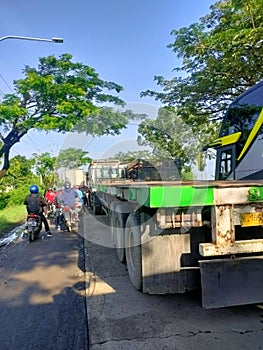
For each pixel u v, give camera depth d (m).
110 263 6.00
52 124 16.25
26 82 16.50
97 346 3.10
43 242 8.23
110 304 4.09
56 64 17.42
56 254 6.88
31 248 7.59
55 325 3.59
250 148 6.88
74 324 3.59
